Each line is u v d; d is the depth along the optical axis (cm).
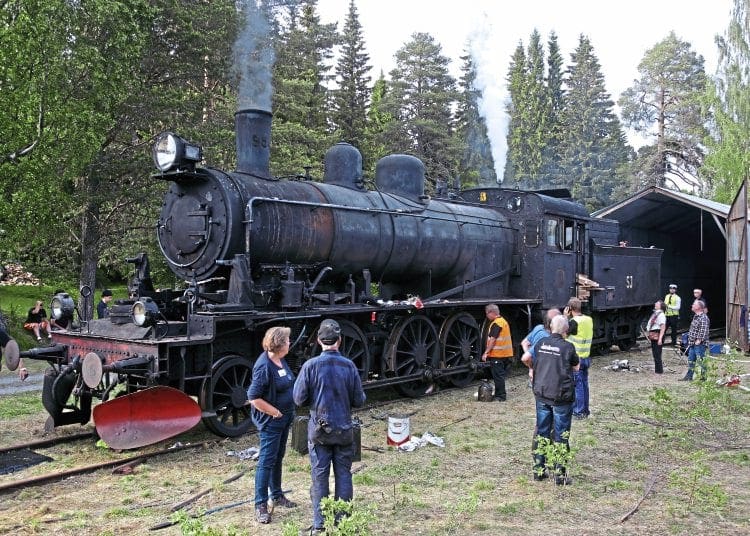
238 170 916
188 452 732
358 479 631
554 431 654
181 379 734
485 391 1044
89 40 1502
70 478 636
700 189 4162
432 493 605
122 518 534
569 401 632
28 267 1830
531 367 691
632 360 1573
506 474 668
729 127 3419
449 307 1145
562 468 636
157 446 755
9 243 1452
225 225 815
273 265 875
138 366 716
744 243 1700
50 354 806
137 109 1739
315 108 3334
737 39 3469
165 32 1823
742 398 1066
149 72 1856
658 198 2008
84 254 1798
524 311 1323
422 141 3791
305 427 708
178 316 859
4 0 1346
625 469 690
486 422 898
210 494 591
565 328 641
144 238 2009
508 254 1370
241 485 618
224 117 2005
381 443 778
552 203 1387
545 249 1352
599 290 1509
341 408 486
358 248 989
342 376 490
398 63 3984
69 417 814
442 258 1170
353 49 4225
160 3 1788
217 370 775
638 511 564
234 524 519
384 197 1094
